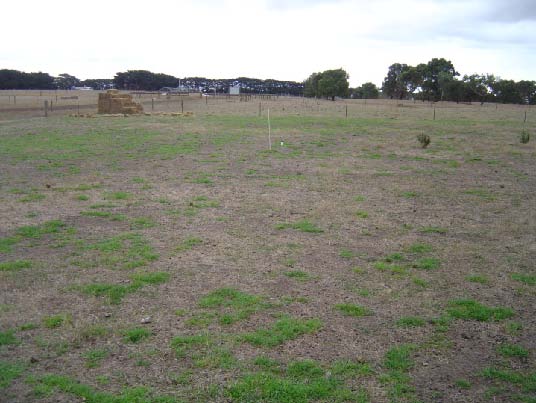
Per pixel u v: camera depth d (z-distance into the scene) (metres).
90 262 7.60
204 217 10.29
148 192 12.66
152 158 18.22
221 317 5.79
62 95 96.31
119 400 4.25
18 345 5.20
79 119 34.34
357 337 5.41
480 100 94.88
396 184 14.17
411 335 5.48
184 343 5.22
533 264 7.76
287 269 7.41
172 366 4.81
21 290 6.56
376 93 119.94
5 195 12.12
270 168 16.50
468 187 13.84
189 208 11.04
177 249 8.23
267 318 5.80
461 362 4.96
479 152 21.02
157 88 157.00
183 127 29.50
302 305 6.18
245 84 150.75
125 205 11.27
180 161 17.66
